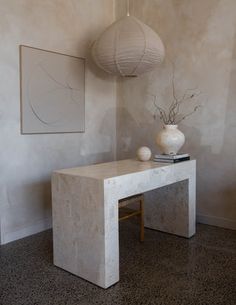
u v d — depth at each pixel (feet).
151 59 11.03
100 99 14.14
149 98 13.75
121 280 8.03
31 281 8.00
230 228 11.86
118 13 14.33
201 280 7.99
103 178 7.53
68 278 8.16
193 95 12.39
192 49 12.28
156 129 13.65
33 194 11.54
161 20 13.03
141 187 8.68
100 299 7.15
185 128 12.72
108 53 10.89
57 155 12.34
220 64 11.62
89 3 13.23
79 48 12.92
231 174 11.68
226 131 11.66
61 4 12.05
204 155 12.30
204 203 12.47
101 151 14.34
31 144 11.36
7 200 10.71
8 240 10.76
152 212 11.91
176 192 11.15
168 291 7.48
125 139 14.76
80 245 8.08
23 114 10.95
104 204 7.45
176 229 11.26
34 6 11.09
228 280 7.98
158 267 8.73
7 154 10.62
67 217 8.32
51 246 10.35
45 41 11.53
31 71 11.09
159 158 10.66
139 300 7.10
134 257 9.41
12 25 10.44
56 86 12.03
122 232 11.68
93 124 13.85
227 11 11.31
